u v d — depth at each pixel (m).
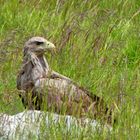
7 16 22.73
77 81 19.75
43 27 22.09
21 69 19.09
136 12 22.73
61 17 22.73
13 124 17.27
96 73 20.06
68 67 20.42
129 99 18.11
